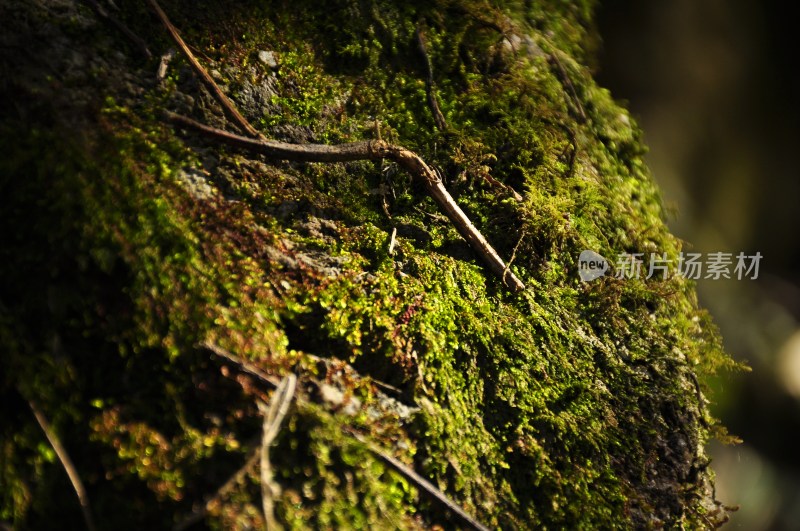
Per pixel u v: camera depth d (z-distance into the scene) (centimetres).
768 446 384
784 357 406
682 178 399
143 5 197
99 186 157
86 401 145
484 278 195
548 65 258
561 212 214
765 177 449
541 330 194
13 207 150
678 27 403
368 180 200
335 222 188
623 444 189
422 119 218
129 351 148
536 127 230
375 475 149
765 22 450
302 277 171
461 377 175
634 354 210
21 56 170
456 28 243
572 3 299
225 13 211
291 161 192
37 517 137
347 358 165
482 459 167
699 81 410
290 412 149
